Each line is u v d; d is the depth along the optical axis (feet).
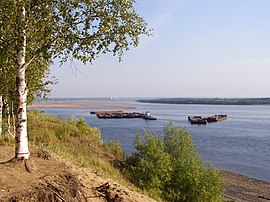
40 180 23.67
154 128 240.32
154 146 63.21
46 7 24.99
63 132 69.97
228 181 104.37
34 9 25.64
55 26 25.45
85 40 24.90
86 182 31.45
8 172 23.49
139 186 57.21
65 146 60.49
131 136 185.57
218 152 151.94
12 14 23.97
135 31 26.27
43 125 71.05
